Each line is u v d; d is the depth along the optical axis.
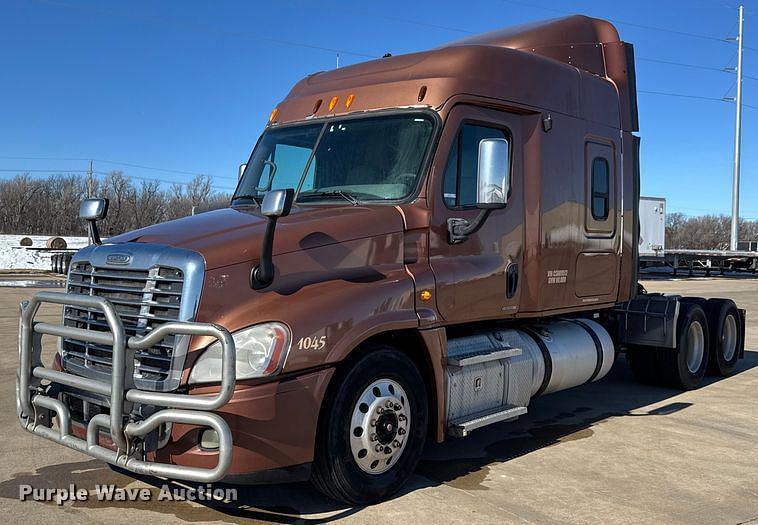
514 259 5.83
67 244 32.97
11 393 7.60
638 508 4.61
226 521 4.27
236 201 5.80
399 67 5.71
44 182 69.94
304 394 4.08
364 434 4.45
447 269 5.15
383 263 4.80
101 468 5.21
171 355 3.95
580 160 6.64
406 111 5.36
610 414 7.32
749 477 5.29
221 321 4.00
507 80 5.86
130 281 4.29
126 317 4.18
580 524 4.32
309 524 4.24
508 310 5.76
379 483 4.56
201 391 3.91
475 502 4.66
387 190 5.18
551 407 7.66
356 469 4.43
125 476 5.04
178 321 3.92
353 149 5.46
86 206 5.08
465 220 5.32
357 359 4.44
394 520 4.32
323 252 4.50
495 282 5.58
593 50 7.39
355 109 5.64
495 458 5.70
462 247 5.33
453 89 5.35
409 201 5.06
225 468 3.68
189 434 3.90
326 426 4.28
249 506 4.52
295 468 4.09
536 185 6.02
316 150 5.63
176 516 4.34
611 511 4.55
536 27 7.21
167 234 4.41
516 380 5.82
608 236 7.11
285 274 4.29
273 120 6.19
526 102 5.98
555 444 6.14
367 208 4.99
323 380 4.16
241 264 4.15
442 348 5.02
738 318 9.77
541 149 6.09
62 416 4.30
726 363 9.46
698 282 33.94
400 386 4.71
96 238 5.12
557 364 6.38
